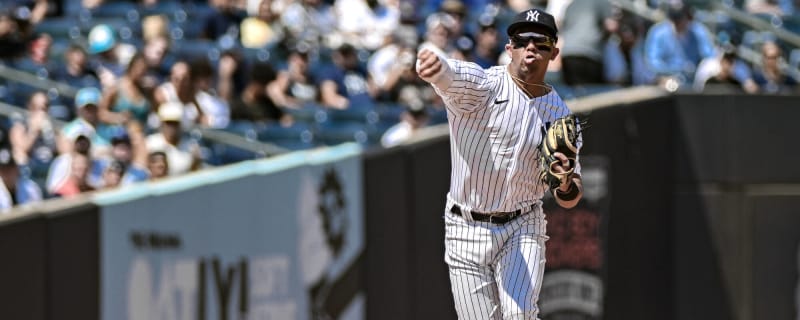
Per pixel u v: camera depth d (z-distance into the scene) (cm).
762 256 3956
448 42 4634
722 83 4388
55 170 3453
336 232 3109
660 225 3912
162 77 4362
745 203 3950
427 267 3316
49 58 4597
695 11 5128
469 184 2069
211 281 2812
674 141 3938
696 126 3941
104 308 2561
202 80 4122
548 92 2045
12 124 4112
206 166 3978
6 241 2383
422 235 3306
